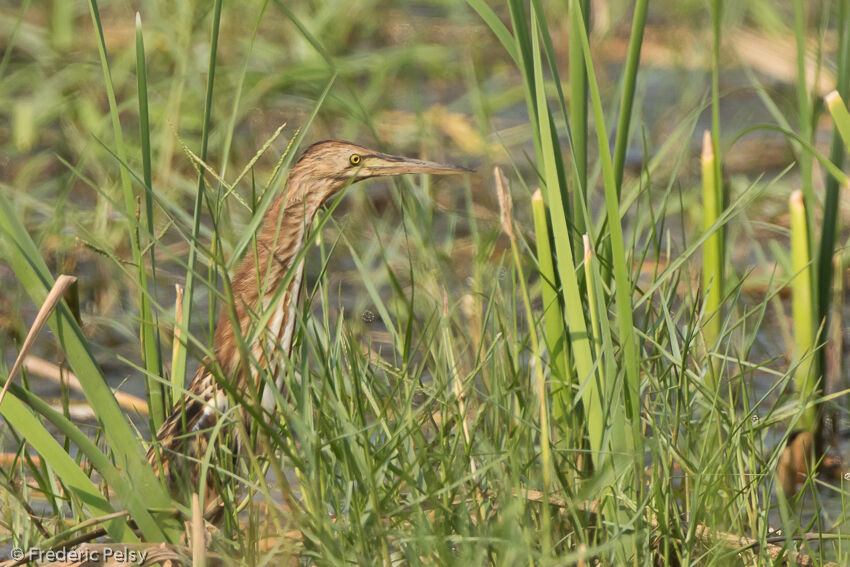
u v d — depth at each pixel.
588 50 7.60
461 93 21.50
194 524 6.93
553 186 7.86
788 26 23.02
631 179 16.97
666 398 8.50
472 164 18.08
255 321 8.09
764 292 14.05
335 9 21.72
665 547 7.53
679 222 16.02
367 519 7.27
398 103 20.58
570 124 8.92
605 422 7.69
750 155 18.48
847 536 7.93
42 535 8.12
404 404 8.63
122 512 7.35
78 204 16.19
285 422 7.79
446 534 7.49
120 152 8.48
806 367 10.48
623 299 7.59
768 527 8.53
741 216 13.63
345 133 18.42
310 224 9.88
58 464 7.38
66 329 7.41
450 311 9.95
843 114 8.71
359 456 7.50
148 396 8.80
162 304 13.52
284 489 7.01
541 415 7.05
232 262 8.03
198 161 7.95
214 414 8.84
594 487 7.12
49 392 11.80
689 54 23.12
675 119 20.09
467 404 8.49
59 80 18.39
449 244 13.42
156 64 19.58
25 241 7.59
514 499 7.15
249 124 18.47
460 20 24.95
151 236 7.46
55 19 19.86
